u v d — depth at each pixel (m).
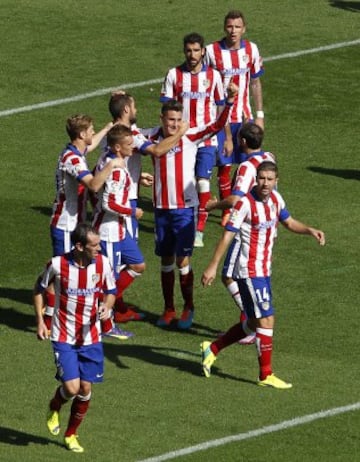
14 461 37.47
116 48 78.56
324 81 74.50
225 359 45.28
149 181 48.75
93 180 45.09
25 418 40.34
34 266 52.78
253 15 84.38
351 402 41.88
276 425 40.09
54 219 46.97
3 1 86.00
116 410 40.97
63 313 38.16
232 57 58.53
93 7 85.25
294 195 60.34
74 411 38.22
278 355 45.44
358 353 45.66
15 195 59.69
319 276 51.81
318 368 44.44
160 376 43.69
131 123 48.16
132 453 38.22
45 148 65.56
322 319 48.22
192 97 55.66
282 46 79.25
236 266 42.84
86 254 37.81
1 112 69.75
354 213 58.31
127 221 47.50
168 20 83.06
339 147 66.25
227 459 37.84
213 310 49.38
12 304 49.34
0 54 77.12
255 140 45.03
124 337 46.91
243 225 42.47
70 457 37.88
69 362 38.03
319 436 39.47
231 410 41.12
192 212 48.06
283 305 49.28
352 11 85.62
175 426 39.97
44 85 73.31
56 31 80.88
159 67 76.19
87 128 45.91
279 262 53.12
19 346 45.75
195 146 48.38
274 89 73.25
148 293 50.88
